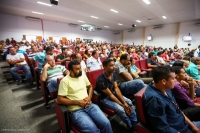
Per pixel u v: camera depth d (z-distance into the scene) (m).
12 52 3.12
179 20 9.92
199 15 8.10
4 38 8.66
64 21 10.93
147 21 10.30
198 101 1.57
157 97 0.89
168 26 11.70
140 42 14.42
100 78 1.51
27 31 9.63
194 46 10.24
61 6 6.39
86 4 6.00
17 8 6.86
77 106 1.29
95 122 1.21
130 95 1.82
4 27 8.58
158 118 0.84
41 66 2.58
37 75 2.66
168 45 11.90
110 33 17.11
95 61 3.02
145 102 0.91
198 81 1.90
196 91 1.76
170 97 1.04
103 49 5.15
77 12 7.51
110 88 1.54
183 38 10.69
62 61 3.07
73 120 1.18
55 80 1.76
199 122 1.14
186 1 5.42
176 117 0.96
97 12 7.45
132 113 1.43
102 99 1.54
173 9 6.65
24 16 9.27
